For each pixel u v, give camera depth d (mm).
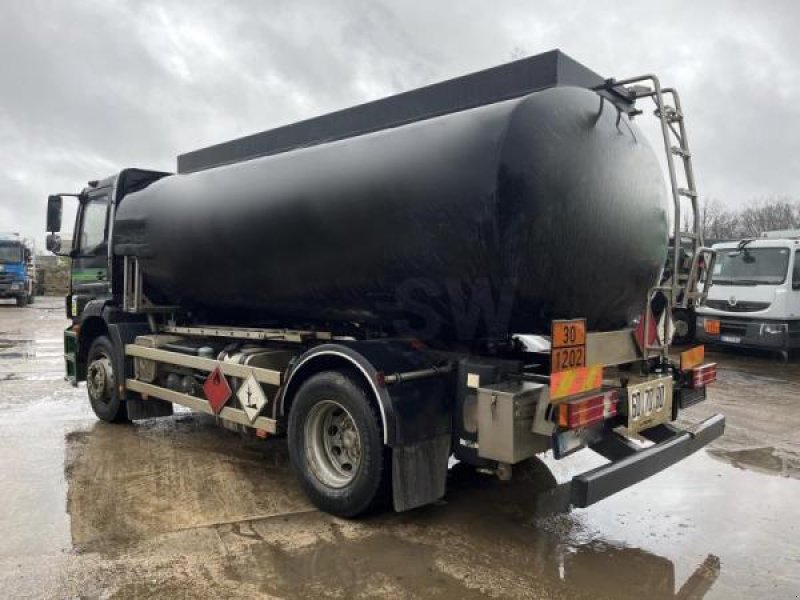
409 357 3826
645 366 4066
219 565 3268
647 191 4000
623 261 3850
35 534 3617
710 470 4918
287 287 4594
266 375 4406
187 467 4875
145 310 6051
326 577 3156
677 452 3713
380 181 3785
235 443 5570
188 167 6480
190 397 5219
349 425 3992
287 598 2959
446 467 3789
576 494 3117
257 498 4227
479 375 3617
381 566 3281
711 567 3311
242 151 5766
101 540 3547
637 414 3635
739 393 8117
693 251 4090
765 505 4188
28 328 16781
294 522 3840
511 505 4148
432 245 3604
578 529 3783
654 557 3420
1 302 30312
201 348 5340
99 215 6711
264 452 5293
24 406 7102
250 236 4582
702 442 3979
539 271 3434
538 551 3480
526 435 3422
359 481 3742
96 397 6383
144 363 5875
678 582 3145
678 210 3803
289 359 4762
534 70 3826
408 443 3592
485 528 3781
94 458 5094
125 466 4891
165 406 6238
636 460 3410
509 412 3357
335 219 4020
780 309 10445
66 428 6113
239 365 4672
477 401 3598
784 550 3518
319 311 4605
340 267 4125
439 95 4211
